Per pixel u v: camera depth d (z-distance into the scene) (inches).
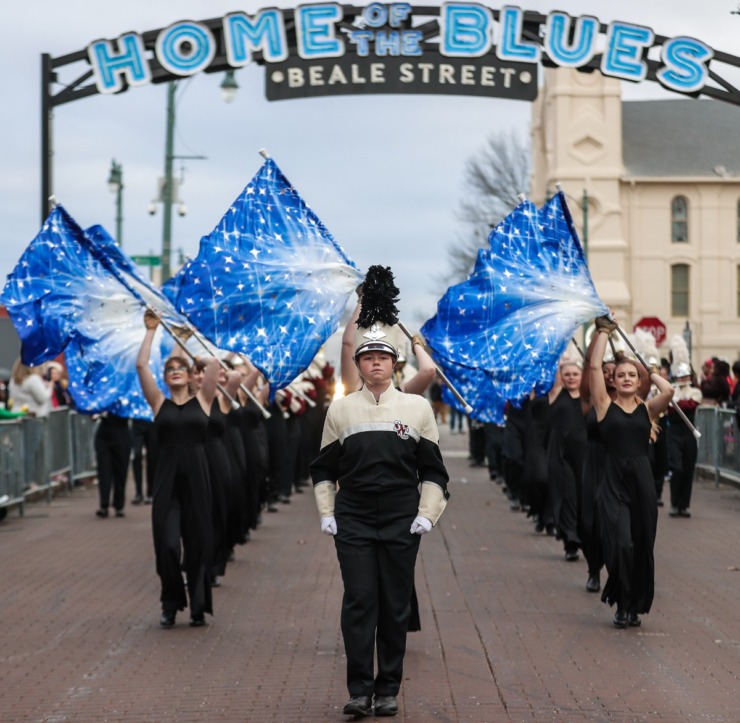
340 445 315.0
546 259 480.1
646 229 2743.6
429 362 341.1
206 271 422.0
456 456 1300.4
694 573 514.0
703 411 927.0
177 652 370.3
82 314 489.7
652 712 303.0
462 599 455.5
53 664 356.8
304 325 422.9
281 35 844.0
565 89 2706.7
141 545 606.5
